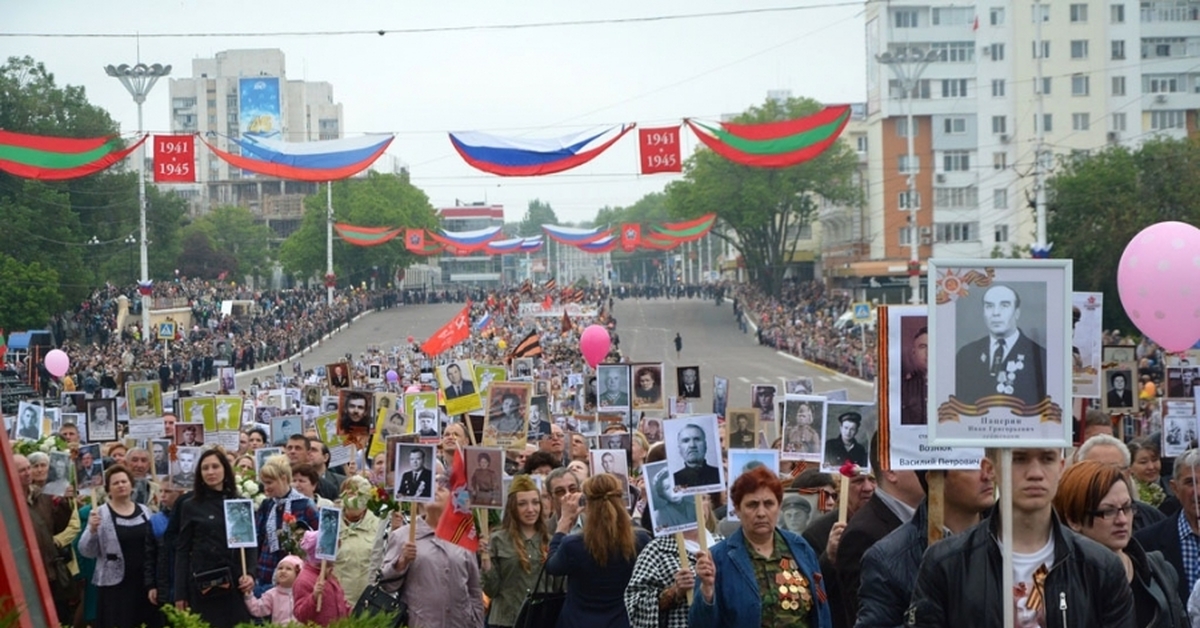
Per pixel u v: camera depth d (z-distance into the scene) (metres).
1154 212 56.03
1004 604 5.68
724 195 100.00
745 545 8.02
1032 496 5.85
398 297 132.38
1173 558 8.43
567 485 10.63
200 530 12.05
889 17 98.69
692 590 8.38
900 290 100.31
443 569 10.34
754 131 23.89
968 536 5.91
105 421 20.34
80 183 84.75
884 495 7.94
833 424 10.58
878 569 6.76
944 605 5.87
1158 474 11.98
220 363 55.78
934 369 5.89
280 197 182.62
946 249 99.44
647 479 8.48
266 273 151.38
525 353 33.34
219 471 12.18
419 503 10.26
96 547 13.06
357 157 26.06
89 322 77.94
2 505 6.22
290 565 11.85
